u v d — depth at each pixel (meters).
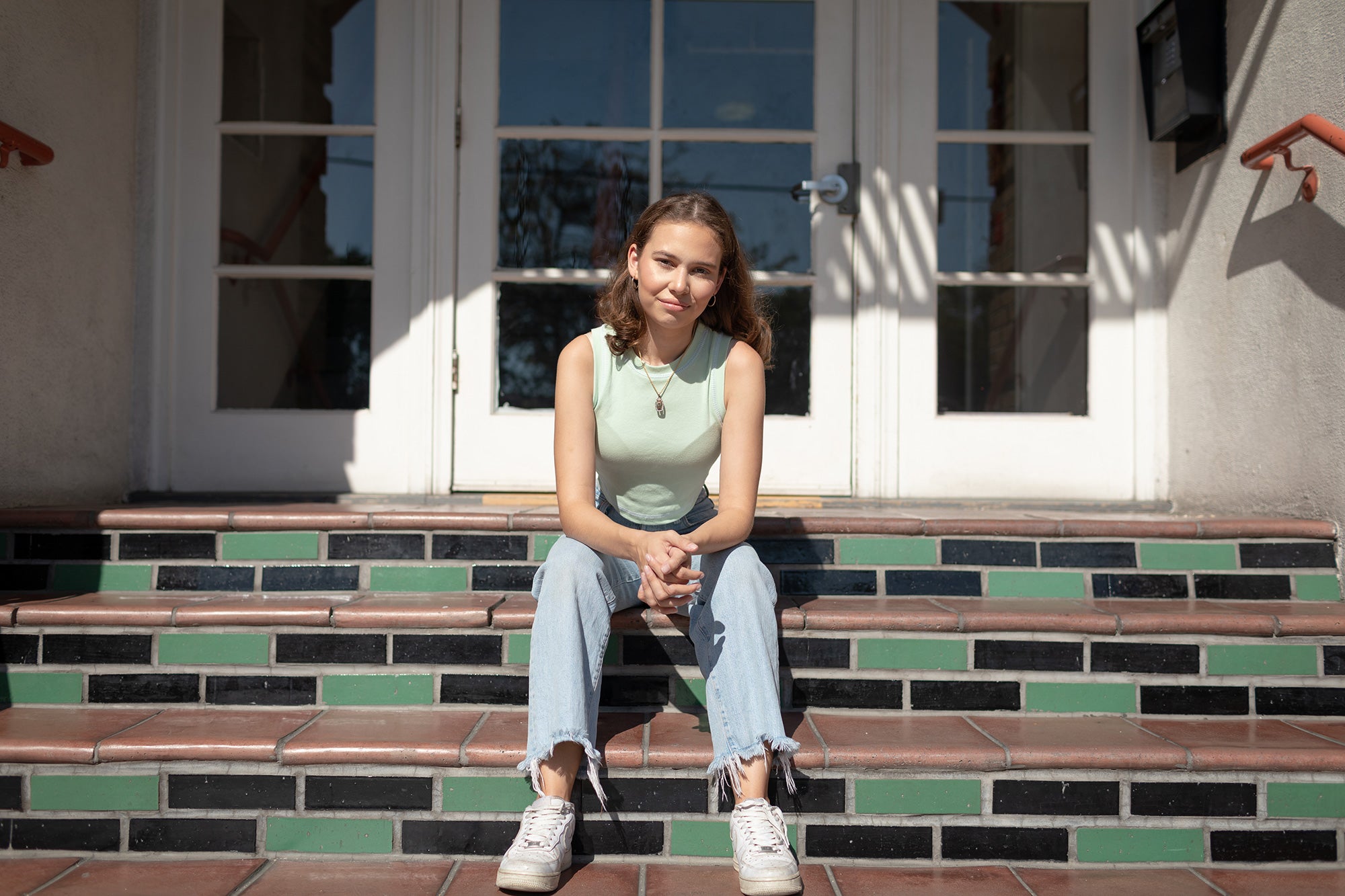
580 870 1.69
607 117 3.16
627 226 3.17
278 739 1.77
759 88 3.17
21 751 1.74
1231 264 2.72
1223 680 2.02
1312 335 2.38
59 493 2.70
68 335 2.73
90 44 2.81
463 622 2.00
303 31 3.16
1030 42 3.15
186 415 3.11
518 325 3.15
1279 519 2.38
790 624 2.03
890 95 3.13
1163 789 1.76
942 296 3.13
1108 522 2.34
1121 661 2.03
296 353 3.14
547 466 3.12
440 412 3.10
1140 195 3.10
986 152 3.14
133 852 1.74
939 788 1.76
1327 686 2.02
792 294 3.15
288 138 3.16
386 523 2.32
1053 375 3.13
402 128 3.15
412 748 1.74
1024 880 1.68
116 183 2.97
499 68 3.15
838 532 2.35
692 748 1.76
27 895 1.57
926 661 2.03
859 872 1.71
